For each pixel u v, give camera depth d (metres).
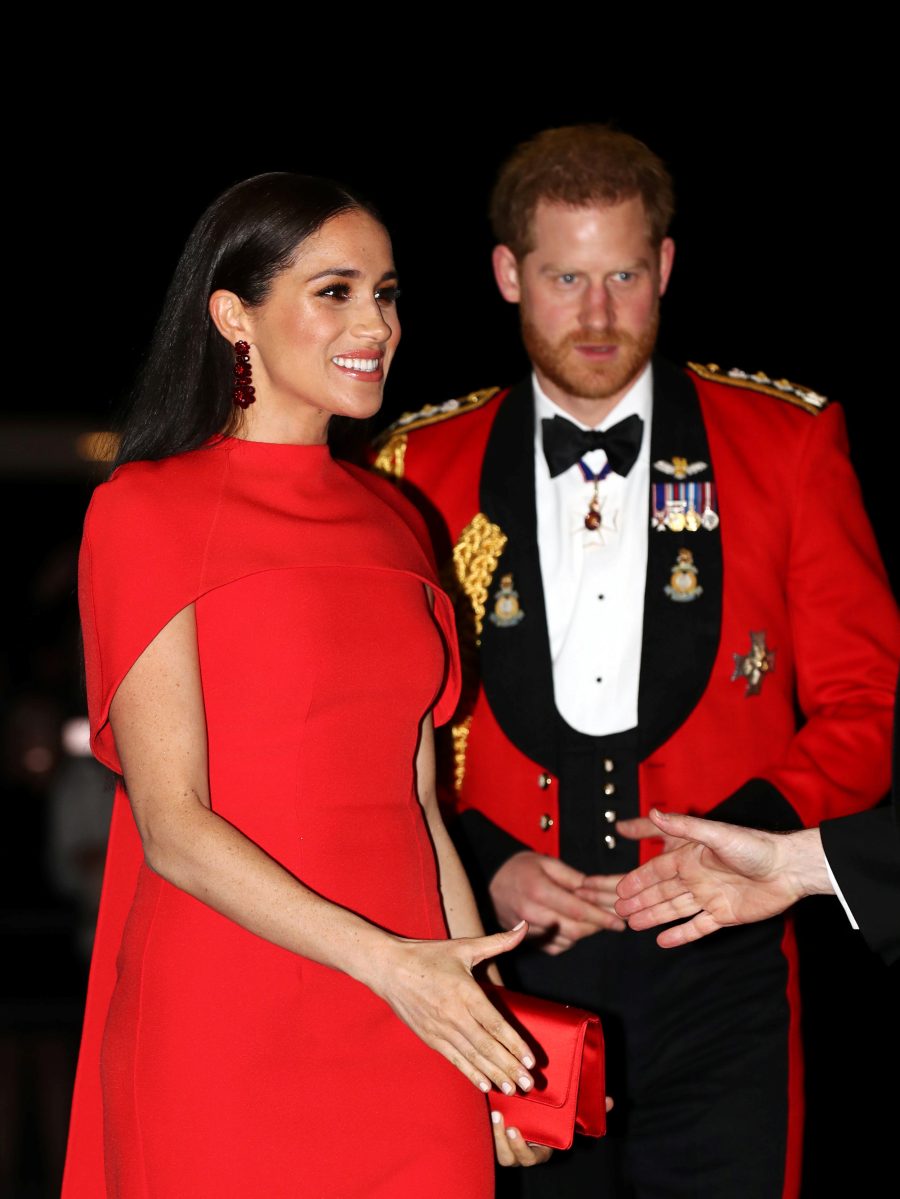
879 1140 9.54
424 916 4.23
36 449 21.38
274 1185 3.93
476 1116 4.21
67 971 17.53
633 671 5.54
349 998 4.02
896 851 4.52
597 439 5.63
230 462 4.23
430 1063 4.12
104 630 4.02
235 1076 3.93
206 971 3.96
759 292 17.17
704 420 5.74
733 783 5.47
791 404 5.77
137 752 3.97
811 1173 9.03
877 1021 11.80
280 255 4.18
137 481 4.09
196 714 3.99
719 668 5.50
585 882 5.23
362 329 4.20
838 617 5.50
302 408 4.30
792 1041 5.37
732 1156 5.23
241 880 3.84
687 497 5.61
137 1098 3.98
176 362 4.31
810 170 16.56
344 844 4.09
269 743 4.05
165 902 4.04
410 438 6.01
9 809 20.69
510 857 5.41
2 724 20.59
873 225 16.78
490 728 5.62
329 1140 3.98
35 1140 10.23
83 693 4.60
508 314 17.67
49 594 18.03
